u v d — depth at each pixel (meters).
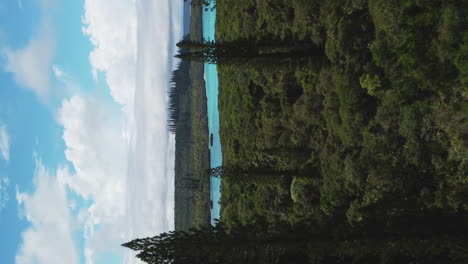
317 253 23.30
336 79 30.34
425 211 24.47
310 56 36.91
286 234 24.08
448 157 23.83
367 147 29.00
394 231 23.84
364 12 28.33
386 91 26.22
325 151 35.66
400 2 23.41
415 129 24.83
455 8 20.31
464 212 22.95
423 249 22.70
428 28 22.19
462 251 22.20
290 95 41.97
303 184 39.06
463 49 20.23
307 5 34.38
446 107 22.77
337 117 32.72
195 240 22.75
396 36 23.95
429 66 22.36
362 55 28.08
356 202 29.12
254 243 23.17
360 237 23.55
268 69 39.12
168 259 22.56
